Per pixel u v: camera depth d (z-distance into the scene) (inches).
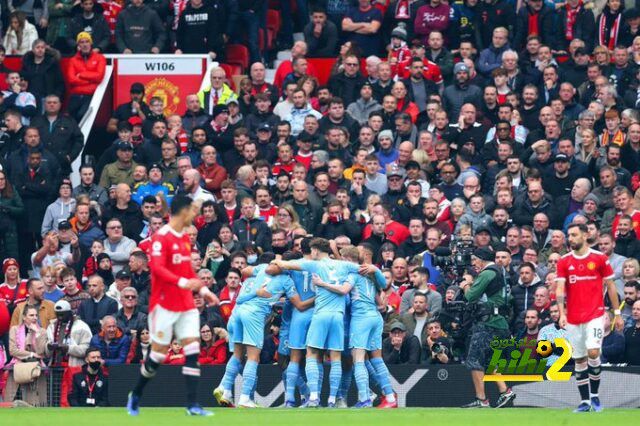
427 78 3599.9
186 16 3846.0
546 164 3211.1
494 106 3459.6
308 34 3929.6
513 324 2689.5
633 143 3233.3
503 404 2486.5
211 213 3090.6
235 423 1727.4
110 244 3134.8
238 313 2369.6
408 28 3887.8
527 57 3622.0
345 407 2395.4
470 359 2461.9
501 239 3011.8
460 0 3818.9
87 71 3767.2
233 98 3646.7
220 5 3850.9
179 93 3782.0
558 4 3752.5
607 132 3282.5
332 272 2345.0
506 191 3070.9
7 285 2982.3
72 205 3312.0
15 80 3676.2
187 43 3863.2
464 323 2495.1
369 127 3393.2
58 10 3932.1
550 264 2832.2
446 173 3196.4
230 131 3462.1
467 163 3265.3
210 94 3649.1
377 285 2407.7
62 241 3152.1
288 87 3590.1
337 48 4008.4
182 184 3309.5
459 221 3016.7
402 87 3508.9
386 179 3255.4
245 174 3250.5
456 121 3516.2
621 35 3693.4
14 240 3314.5
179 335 1855.3
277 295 2369.6
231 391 2395.4
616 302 2199.8
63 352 2694.4
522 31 3737.7
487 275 2448.3
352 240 3083.2
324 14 3914.9
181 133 3486.7
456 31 3804.1
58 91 3730.3
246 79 3631.9
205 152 3366.1
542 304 2647.6
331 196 3179.1
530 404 2512.3
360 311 2384.4
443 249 2628.0
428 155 3358.8
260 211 3144.7
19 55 3905.0
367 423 1763.0
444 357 2568.9
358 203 3184.1
